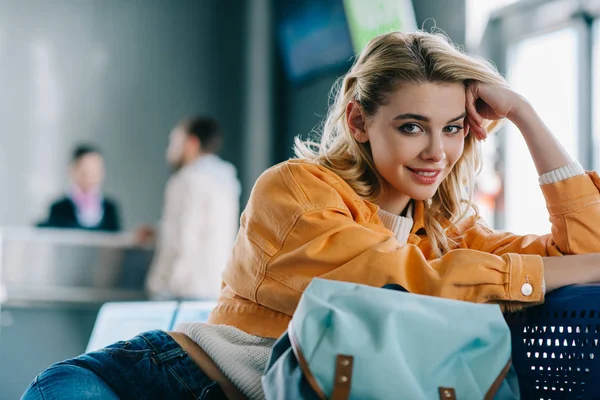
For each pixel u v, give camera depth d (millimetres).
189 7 7621
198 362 1456
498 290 1316
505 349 1167
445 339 1137
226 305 1535
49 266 5957
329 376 1079
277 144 7594
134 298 6051
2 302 5762
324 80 6785
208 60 7656
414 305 1158
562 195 1497
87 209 6434
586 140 4488
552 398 1342
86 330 5934
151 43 7500
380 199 1593
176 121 7547
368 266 1327
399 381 1075
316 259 1373
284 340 1167
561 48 4633
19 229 6934
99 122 7316
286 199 1452
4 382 5715
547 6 4617
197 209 5203
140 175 7422
